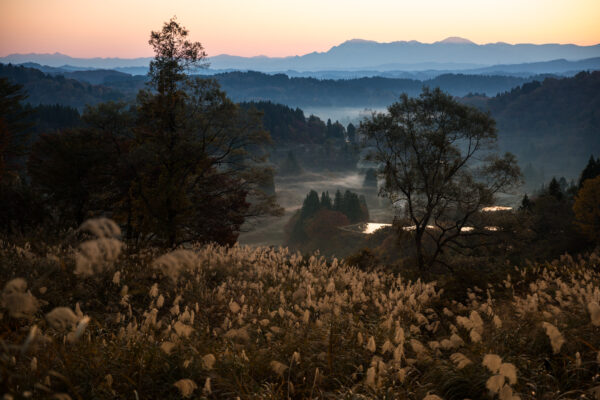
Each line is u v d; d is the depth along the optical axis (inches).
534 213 2087.8
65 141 1165.7
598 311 148.3
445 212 1179.3
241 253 644.1
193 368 175.5
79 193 1097.4
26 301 103.3
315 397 167.0
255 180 1157.1
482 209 1162.0
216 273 505.0
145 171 1029.8
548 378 171.6
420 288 443.5
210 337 245.8
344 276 521.3
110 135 1186.0
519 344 208.2
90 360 173.9
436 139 1067.9
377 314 343.6
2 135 1980.8
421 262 1112.2
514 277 538.0
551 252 1713.8
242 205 1184.2
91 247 100.6
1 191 871.1
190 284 388.5
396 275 811.4
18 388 143.3
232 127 1088.2
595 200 1729.8
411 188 1141.1
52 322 101.9
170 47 1019.9
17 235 658.2
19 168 1998.0
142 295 352.5
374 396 158.9
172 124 1037.2
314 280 458.9
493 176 1087.0
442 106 1091.3
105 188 1167.0
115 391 155.9
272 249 685.3
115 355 182.2
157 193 938.1
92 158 1112.8
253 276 502.0
